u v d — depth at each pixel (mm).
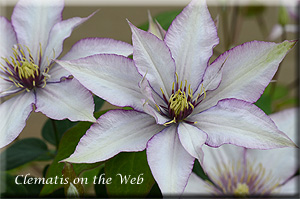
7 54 501
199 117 448
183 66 458
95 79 440
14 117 472
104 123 439
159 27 477
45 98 473
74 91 461
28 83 486
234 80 447
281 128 488
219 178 498
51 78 488
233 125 434
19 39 504
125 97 443
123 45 481
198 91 455
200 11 459
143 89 430
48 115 458
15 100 484
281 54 438
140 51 447
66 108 456
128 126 443
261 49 442
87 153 428
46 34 507
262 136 425
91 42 487
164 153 431
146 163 464
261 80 440
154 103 441
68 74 480
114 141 436
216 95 451
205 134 434
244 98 443
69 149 470
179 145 438
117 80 445
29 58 501
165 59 452
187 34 459
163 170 422
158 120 430
